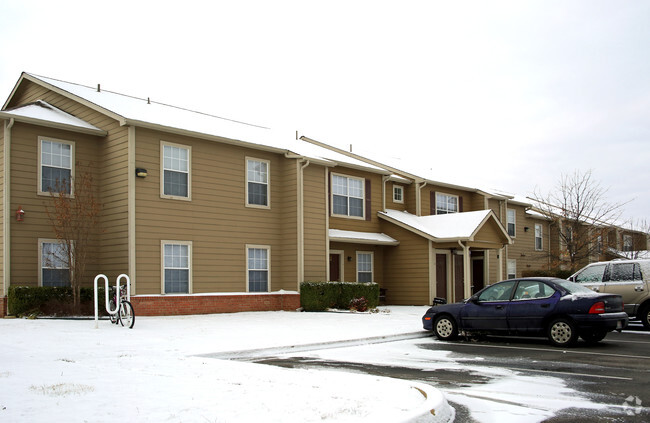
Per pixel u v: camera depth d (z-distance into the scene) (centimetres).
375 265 2688
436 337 1445
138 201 1853
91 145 1948
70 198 1866
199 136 2006
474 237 2491
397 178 2848
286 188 2270
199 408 641
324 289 2162
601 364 1027
